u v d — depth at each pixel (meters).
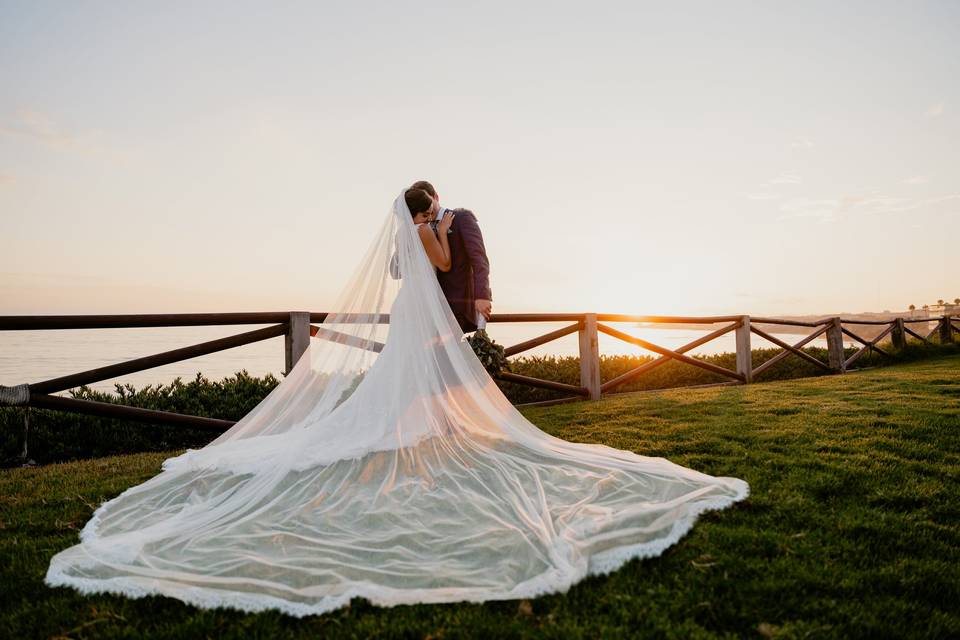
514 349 6.57
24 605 2.08
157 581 2.16
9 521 3.00
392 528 2.59
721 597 2.00
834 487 3.07
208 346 5.06
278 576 2.19
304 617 1.97
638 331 52.38
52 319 4.39
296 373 3.90
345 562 2.29
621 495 2.89
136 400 5.51
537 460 3.43
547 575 2.09
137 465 4.26
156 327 4.80
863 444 3.97
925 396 5.97
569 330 7.19
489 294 4.20
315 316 5.55
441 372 3.73
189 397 5.75
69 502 3.32
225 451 3.62
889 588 2.06
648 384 8.65
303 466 3.10
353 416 3.43
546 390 7.33
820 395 6.34
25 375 15.48
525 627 1.84
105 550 2.42
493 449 3.53
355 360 3.77
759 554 2.31
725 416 5.24
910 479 3.18
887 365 12.14
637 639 1.77
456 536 2.47
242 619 1.94
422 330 3.73
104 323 4.58
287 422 3.83
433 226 4.18
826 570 2.17
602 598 2.00
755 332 9.41
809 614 1.90
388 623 1.89
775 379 10.15
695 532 2.50
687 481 3.04
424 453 3.32
